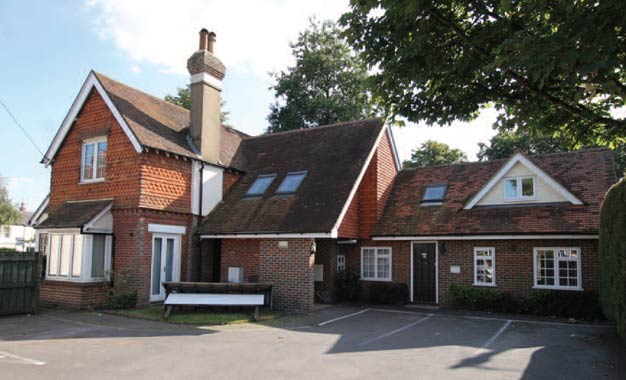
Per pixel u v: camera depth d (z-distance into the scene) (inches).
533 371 304.7
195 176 665.0
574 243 560.7
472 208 650.2
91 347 365.1
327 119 1246.3
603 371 304.3
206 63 701.9
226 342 390.9
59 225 591.5
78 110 666.8
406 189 749.3
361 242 710.5
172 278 626.2
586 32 199.8
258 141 850.1
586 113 253.6
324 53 1277.1
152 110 698.2
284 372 298.7
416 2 250.7
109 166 627.8
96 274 585.9
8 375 283.7
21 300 526.9
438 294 640.4
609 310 409.4
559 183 592.7
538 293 558.3
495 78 275.0
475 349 368.8
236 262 639.1
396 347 375.6
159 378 282.8
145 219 591.5
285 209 621.6
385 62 293.3
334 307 621.9
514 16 251.1
